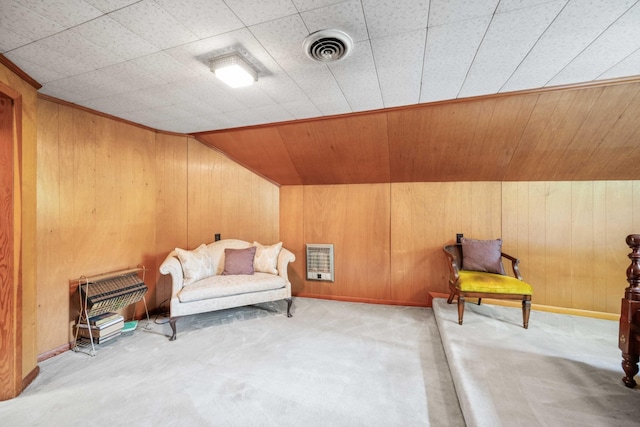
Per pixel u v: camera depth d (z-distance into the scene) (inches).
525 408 56.3
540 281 115.1
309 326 109.0
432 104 94.2
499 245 108.8
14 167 70.5
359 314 121.0
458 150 109.3
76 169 95.5
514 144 102.1
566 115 89.0
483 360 73.9
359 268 138.4
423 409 63.6
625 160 99.1
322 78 77.5
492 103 90.7
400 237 132.5
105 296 94.7
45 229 86.6
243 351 90.0
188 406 64.9
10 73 68.9
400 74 75.3
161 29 56.1
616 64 70.0
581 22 53.9
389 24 54.9
